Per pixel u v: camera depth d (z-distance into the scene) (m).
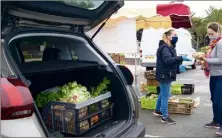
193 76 14.40
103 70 3.54
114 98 3.46
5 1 2.27
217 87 5.23
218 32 5.18
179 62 5.60
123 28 7.55
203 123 6.04
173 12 7.47
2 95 2.05
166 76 5.82
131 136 2.94
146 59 14.43
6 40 2.43
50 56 3.89
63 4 2.76
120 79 3.45
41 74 3.20
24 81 2.29
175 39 5.75
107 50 7.72
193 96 9.04
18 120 2.07
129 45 7.57
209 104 7.87
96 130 3.08
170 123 5.98
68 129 2.93
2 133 2.02
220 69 5.14
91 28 3.71
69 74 3.76
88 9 3.08
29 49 3.54
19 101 2.07
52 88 3.35
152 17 7.88
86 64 3.51
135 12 7.43
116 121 3.33
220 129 5.28
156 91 8.44
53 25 3.20
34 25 2.96
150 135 5.29
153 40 14.27
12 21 2.62
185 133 5.41
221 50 5.02
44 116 3.07
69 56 3.91
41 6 2.61
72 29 3.49
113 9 3.27
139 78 12.79
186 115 6.71
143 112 6.93
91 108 3.13
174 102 6.83
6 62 2.29
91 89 3.48
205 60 5.22
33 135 2.09
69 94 3.07
